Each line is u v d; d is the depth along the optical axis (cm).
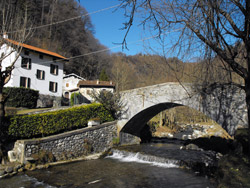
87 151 1489
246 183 558
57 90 2747
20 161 1144
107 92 1839
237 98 1249
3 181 958
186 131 3353
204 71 655
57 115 1419
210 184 935
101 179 1016
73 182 968
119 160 1427
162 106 1777
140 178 1034
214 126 3089
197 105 1398
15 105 1983
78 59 4819
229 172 661
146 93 1716
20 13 1270
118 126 1836
